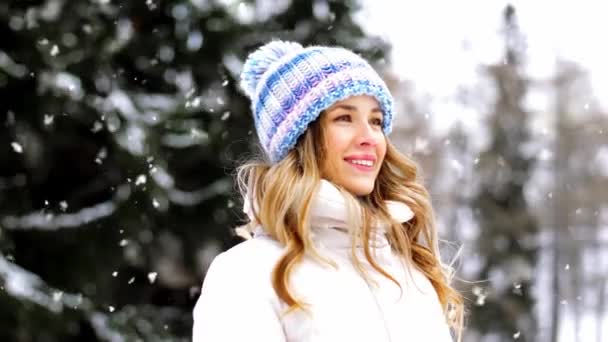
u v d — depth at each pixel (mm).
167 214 6055
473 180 15406
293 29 6867
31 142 5969
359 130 2037
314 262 1921
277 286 1843
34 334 5375
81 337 5836
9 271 5395
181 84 6477
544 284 19188
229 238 6359
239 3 6359
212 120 6188
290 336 1845
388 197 2248
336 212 1939
